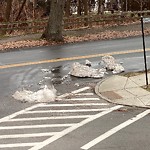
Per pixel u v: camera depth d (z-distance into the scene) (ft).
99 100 37.04
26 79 45.62
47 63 53.98
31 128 29.53
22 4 110.11
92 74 46.42
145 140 26.78
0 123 30.81
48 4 134.82
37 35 83.35
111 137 27.43
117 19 101.24
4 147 25.88
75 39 75.66
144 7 138.41
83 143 26.35
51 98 37.19
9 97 38.42
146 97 37.24
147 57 56.65
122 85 41.52
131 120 31.07
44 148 25.62
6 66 52.39
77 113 33.09
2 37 82.23
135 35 80.12
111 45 67.92
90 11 155.02
